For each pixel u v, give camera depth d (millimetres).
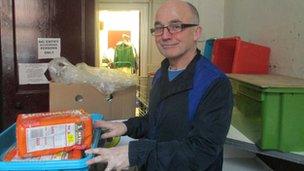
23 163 902
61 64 1750
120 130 1334
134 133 1384
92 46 2215
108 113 1745
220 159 1266
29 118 1028
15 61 2047
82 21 2164
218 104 1122
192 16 1262
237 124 1722
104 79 1731
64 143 1008
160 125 1281
